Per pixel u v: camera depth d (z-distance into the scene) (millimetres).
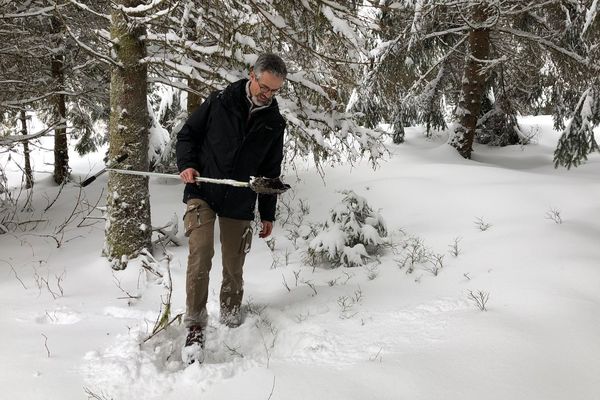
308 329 2963
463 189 6312
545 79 13000
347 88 5113
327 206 6477
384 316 3096
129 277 4145
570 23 9016
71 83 9273
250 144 2918
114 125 4367
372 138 5930
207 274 2844
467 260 4004
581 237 4168
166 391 2312
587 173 8531
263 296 3664
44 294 3721
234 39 4328
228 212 2955
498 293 3195
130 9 3961
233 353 2791
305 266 4352
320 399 2143
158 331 2816
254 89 2717
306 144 5406
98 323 3141
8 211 6910
